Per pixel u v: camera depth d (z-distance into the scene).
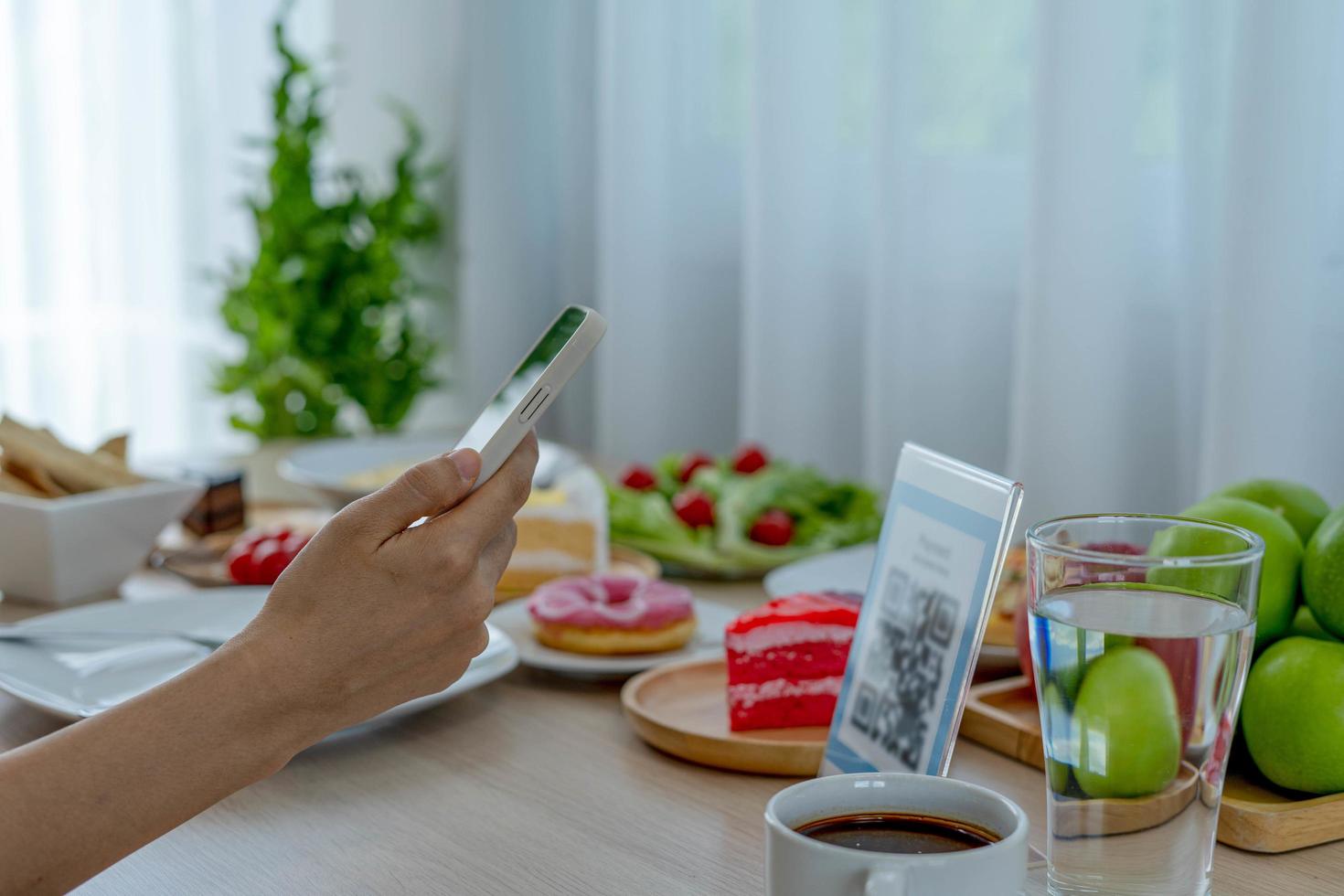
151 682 0.86
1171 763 0.53
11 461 1.17
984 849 0.44
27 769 0.52
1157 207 1.66
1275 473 1.43
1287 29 1.37
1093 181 1.60
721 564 1.23
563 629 0.95
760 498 1.38
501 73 2.60
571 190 2.57
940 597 0.65
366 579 0.57
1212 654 0.53
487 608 0.61
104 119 3.14
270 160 3.21
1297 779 0.66
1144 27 1.61
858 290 2.10
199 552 1.27
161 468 1.69
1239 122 1.41
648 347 2.34
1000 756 0.78
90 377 3.21
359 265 2.68
